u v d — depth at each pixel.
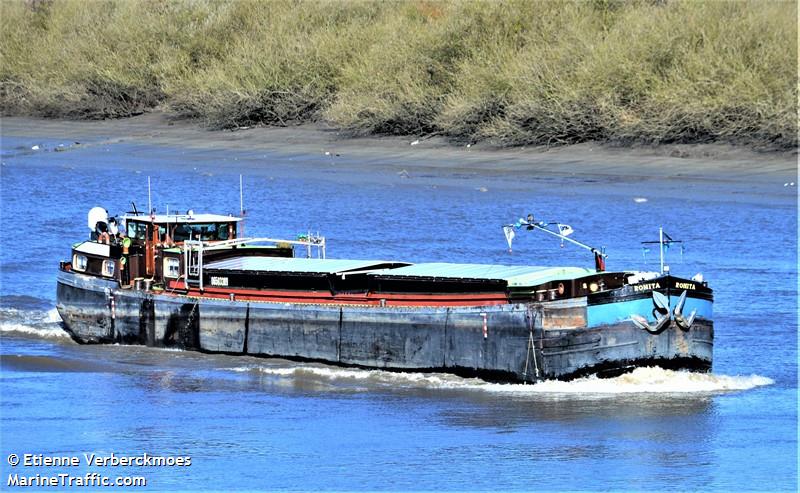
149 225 101.81
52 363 96.38
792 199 160.12
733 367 89.44
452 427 77.00
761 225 146.88
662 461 69.69
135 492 67.88
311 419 79.50
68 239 154.25
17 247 148.75
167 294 99.31
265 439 75.62
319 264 95.44
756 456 70.56
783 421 76.75
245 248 101.38
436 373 88.19
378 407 81.88
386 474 69.00
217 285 97.19
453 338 87.12
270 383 88.69
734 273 122.81
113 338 102.69
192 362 95.44
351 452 72.88
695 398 81.88
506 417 78.69
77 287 104.50
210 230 103.12
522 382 84.69
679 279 84.06
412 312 88.50
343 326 91.44
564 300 83.25
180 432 77.75
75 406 84.12
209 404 83.88
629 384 83.88
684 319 84.12
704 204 159.50
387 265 93.94
